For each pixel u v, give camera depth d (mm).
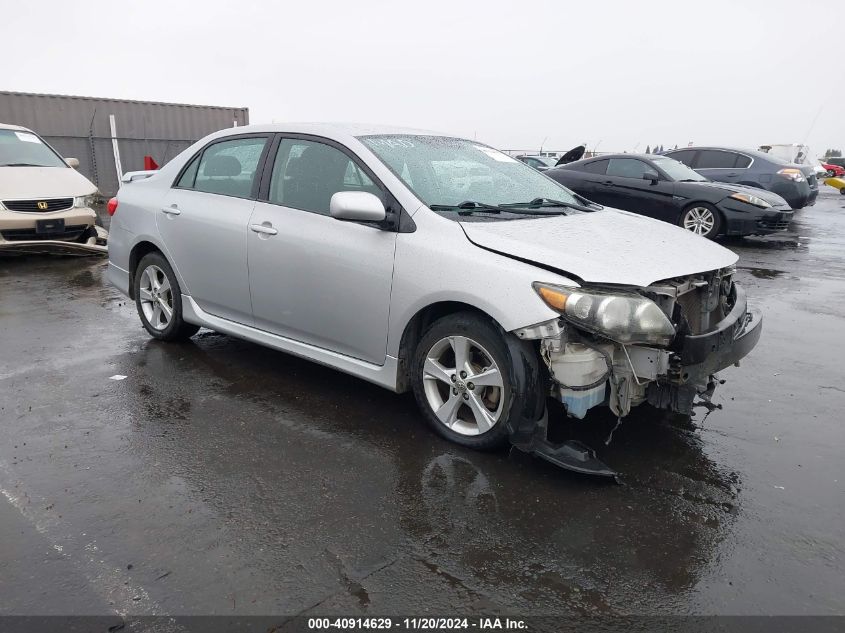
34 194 8430
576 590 2410
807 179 13578
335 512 2883
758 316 3773
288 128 4270
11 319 5953
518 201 4031
